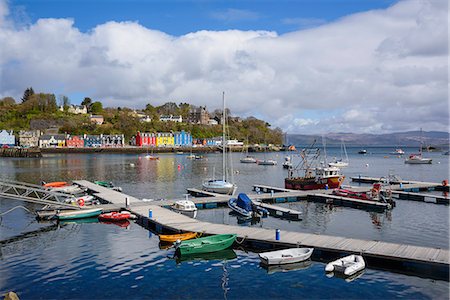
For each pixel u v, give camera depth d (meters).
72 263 28.80
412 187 65.88
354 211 48.62
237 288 24.58
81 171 103.94
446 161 158.50
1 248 32.47
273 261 27.88
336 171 71.44
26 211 47.81
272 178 91.62
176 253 30.64
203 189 64.38
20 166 120.44
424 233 38.03
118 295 23.56
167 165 127.44
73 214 42.59
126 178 87.50
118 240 34.72
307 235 32.91
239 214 46.69
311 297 23.34
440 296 23.44
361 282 25.33
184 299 23.06
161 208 45.88
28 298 23.09
